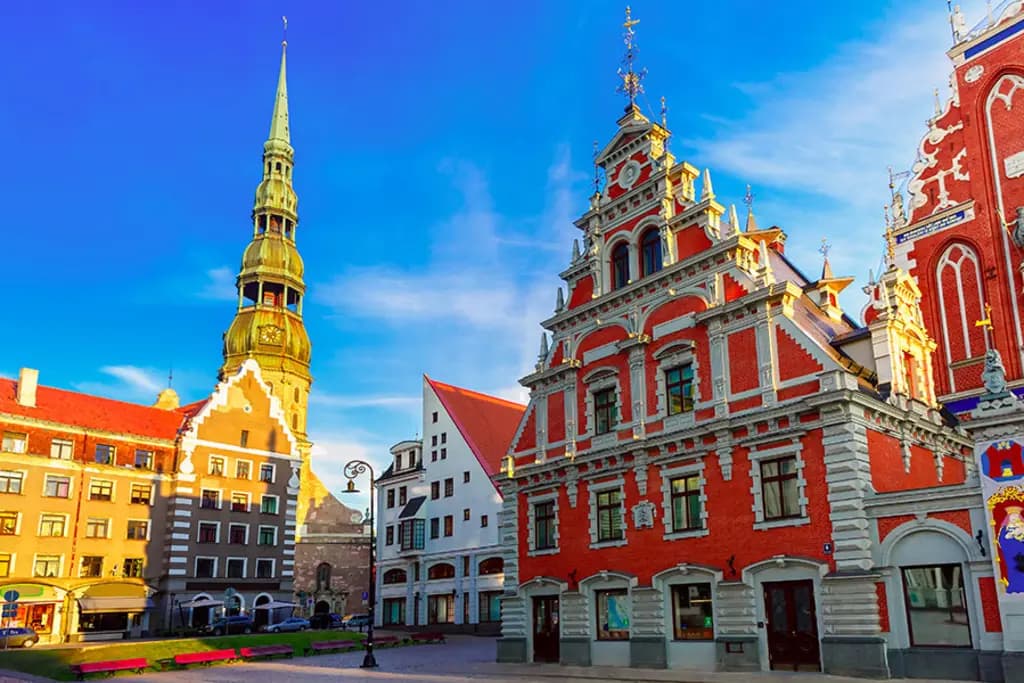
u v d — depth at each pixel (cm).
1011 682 2091
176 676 3394
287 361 10369
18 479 5684
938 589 2334
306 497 9238
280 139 11419
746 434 2845
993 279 3416
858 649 2394
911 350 3072
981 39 3666
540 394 3800
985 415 2242
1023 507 2145
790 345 2820
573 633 3325
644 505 3142
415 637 5291
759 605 2708
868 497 2502
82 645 4781
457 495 6662
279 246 10806
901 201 3791
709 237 3219
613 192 3728
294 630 6384
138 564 6162
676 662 2909
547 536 3603
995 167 3516
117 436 6256
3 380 6253
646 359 3322
